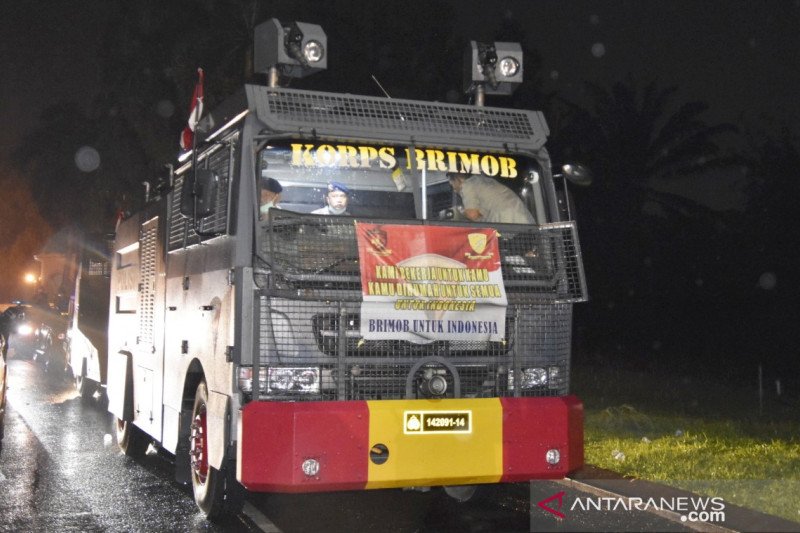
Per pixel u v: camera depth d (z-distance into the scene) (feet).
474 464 24.85
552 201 28.12
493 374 25.93
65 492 32.60
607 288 102.83
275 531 27.27
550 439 25.54
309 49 28.50
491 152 28.04
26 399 60.44
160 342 33.73
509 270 26.13
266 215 25.81
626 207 106.73
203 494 28.45
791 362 75.87
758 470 31.30
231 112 27.76
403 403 24.40
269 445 23.57
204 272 28.27
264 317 24.29
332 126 26.73
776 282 92.53
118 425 40.86
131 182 107.24
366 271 24.67
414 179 27.12
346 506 30.58
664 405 48.70
